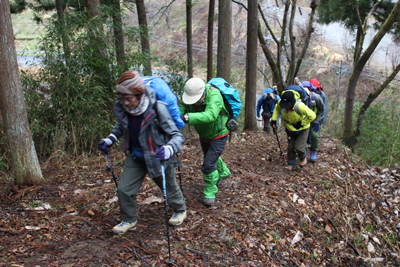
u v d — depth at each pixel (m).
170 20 29.62
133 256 3.08
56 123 6.06
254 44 8.78
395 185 7.25
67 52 5.98
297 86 5.98
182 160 6.05
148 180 4.93
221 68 8.30
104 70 6.64
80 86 5.85
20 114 4.26
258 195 4.84
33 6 11.28
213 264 3.16
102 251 3.08
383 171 7.91
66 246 3.11
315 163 6.84
